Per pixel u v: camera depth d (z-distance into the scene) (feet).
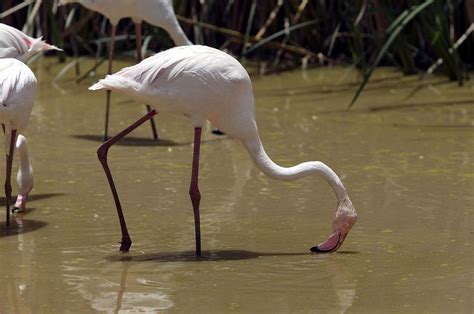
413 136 43.75
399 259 27.20
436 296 24.02
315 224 30.86
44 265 26.81
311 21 62.39
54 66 64.95
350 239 29.25
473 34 60.18
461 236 29.30
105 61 66.39
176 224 30.94
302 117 48.52
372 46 61.00
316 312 22.95
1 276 25.82
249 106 28.12
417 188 34.91
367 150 41.14
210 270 26.27
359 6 58.90
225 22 65.57
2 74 29.91
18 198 32.73
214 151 42.06
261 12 64.54
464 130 44.80
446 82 56.70
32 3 66.28
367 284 25.03
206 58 27.61
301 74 61.26
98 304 23.58
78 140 43.96
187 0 65.05
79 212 32.42
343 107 50.90
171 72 27.27
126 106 52.70
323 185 35.76
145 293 24.40
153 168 38.65
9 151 30.71
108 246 28.66
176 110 27.81
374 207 32.60
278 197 34.17
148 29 64.44
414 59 62.08
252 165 39.27
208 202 33.53
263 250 28.19
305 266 26.63
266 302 23.67
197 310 23.13
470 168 37.76
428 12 55.36
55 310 23.20
